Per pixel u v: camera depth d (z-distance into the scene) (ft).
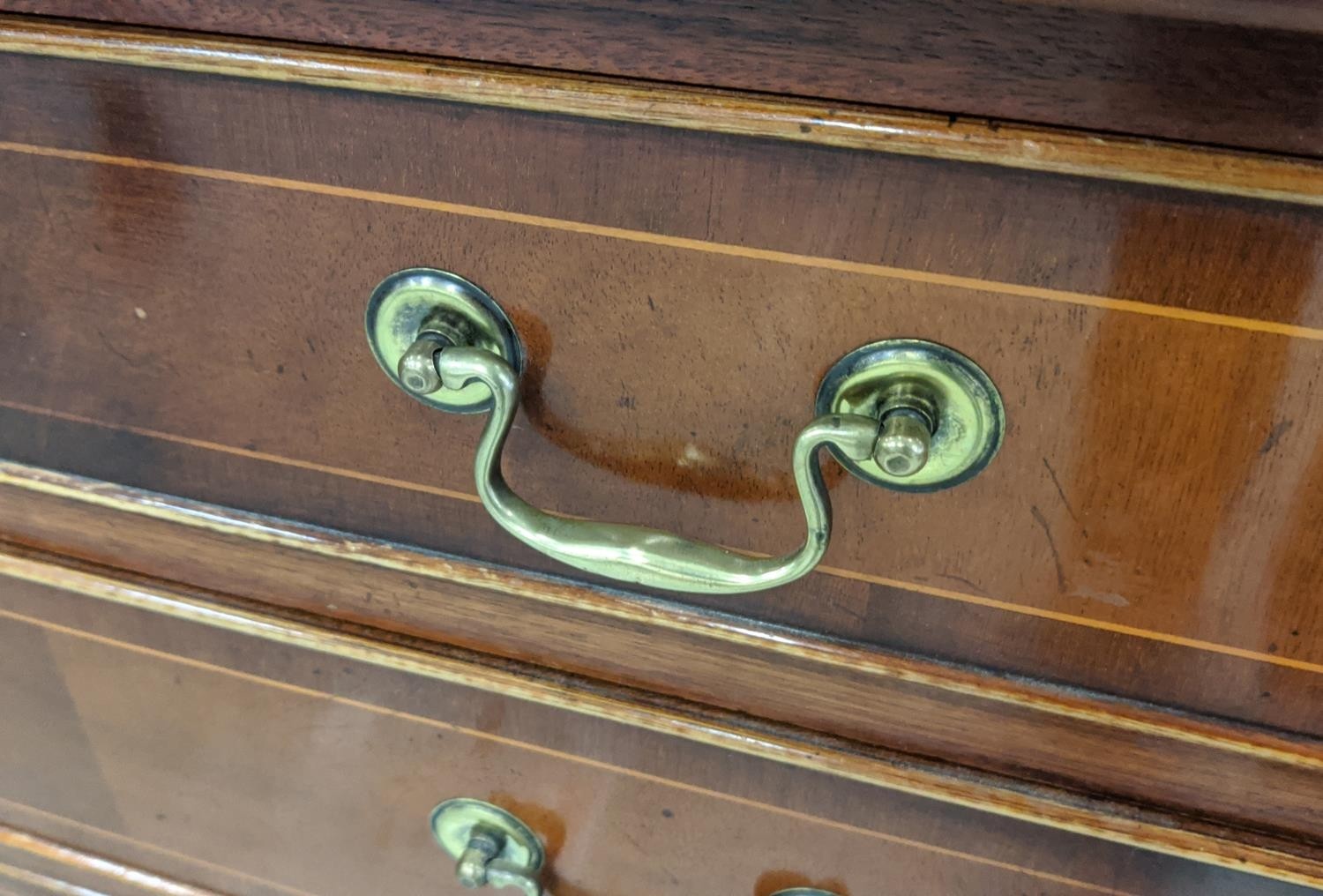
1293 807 1.31
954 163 0.93
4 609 1.75
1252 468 1.04
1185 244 0.93
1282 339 0.96
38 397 1.41
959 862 1.52
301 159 1.09
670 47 0.94
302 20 1.01
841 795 1.49
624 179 1.02
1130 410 1.04
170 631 1.67
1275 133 0.86
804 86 0.93
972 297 1.00
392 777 1.75
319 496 1.40
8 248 1.27
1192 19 0.82
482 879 1.69
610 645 1.46
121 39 1.05
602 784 1.62
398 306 1.17
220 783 1.89
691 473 1.23
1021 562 1.18
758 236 1.02
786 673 1.40
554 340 1.15
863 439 1.01
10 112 1.15
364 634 1.56
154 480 1.46
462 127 1.03
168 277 1.23
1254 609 1.14
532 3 0.94
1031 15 0.85
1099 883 1.46
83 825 2.12
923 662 1.30
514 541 1.37
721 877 1.69
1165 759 1.31
